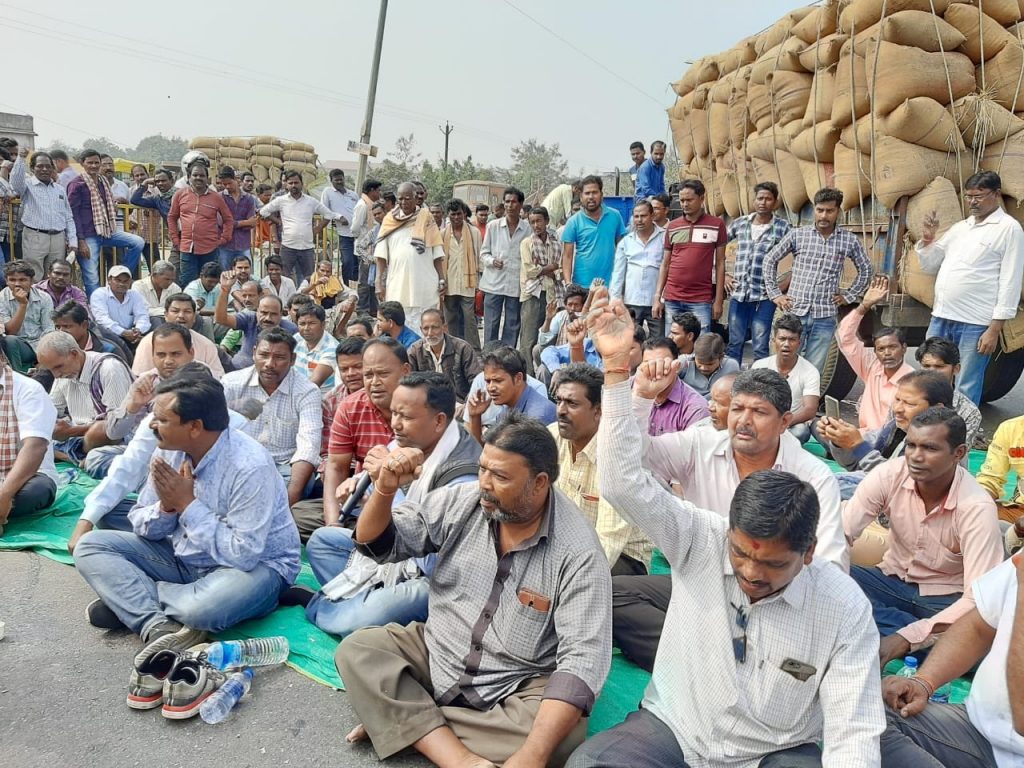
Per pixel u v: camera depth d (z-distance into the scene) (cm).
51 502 444
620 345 235
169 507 330
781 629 215
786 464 300
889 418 482
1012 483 543
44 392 429
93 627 341
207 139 2127
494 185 1902
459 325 991
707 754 225
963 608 294
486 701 259
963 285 576
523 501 242
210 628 319
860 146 624
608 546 338
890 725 241
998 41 592
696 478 318
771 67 752
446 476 326
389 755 257
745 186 815
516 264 945
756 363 614
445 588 271
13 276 696
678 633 233
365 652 264
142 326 769
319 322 619
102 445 518
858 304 675
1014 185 579
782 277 707
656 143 1212
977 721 237
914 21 581
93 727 276
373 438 417
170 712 280
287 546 354
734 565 209
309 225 1130
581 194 834
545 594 255
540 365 754
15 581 377
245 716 288
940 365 466
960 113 589
